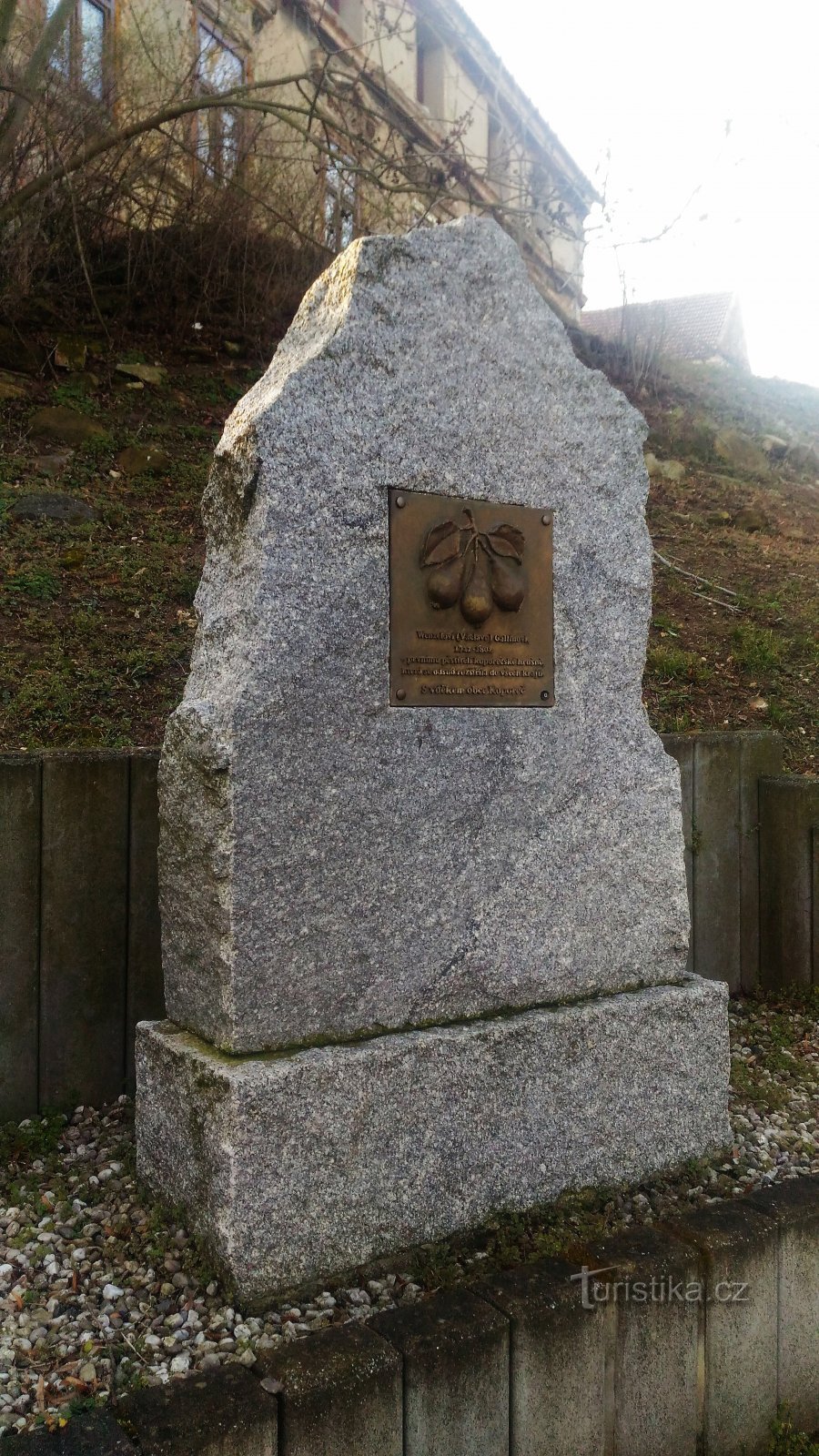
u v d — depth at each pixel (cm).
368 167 1123
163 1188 280
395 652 286
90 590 525
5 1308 246
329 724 274
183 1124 267
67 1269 261
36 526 580
